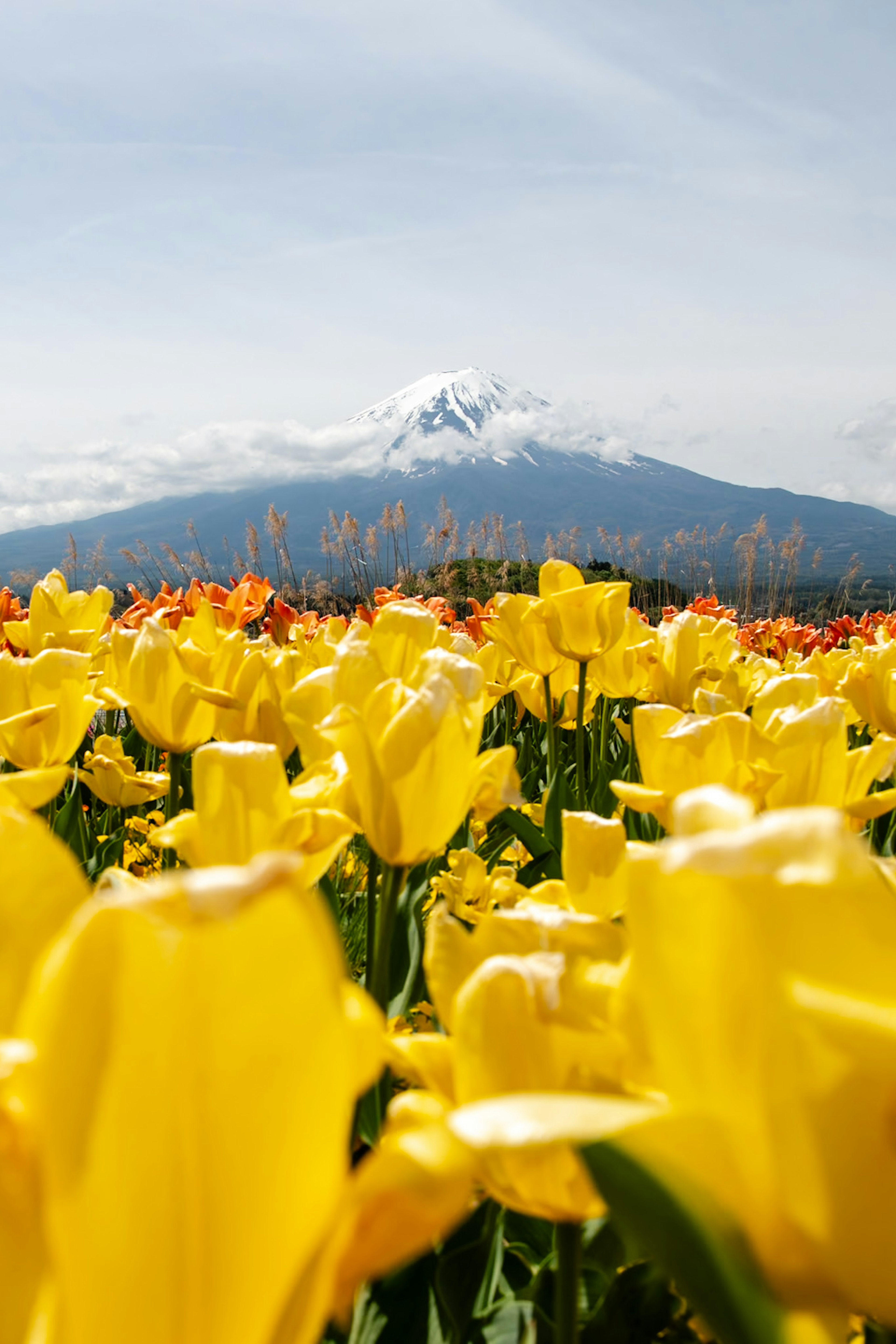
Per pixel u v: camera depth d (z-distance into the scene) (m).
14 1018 0.41
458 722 1.09
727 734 1.40
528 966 0.58
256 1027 0.31
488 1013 0.57
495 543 16.61
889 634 7.06
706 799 0.38
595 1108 0.37
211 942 0.30
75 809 2.53
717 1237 0.34
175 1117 0.31
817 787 1.41
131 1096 0.30
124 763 3.03
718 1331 0.35
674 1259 0.35
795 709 1.61
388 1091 1.17
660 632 3.08
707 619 4.27
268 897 0.30
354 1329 0.90
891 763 1.50
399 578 14.70
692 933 0.36
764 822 0.35
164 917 0.30
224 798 1.04
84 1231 0.31
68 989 0.30
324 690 1.42
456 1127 0.37
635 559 22.95
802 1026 0.33
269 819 1.04
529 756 4.26
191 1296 0.32
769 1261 0.35
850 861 0.34
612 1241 0.93
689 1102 0.37
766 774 1.37
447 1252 0.92
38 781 1.00
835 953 0.34
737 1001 0.35
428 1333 0.89
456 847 2.78
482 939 0.72
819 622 22.67
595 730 4.80
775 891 0.34
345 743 1.10
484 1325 0.90
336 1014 0.31
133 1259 0.31
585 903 1.11
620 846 1.10
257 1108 0.31
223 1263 0.32
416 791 1.09
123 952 0.30
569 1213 0.61
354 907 2.56
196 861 1.05
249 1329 0.33
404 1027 1.76
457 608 15.23
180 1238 0.31
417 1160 0.37
